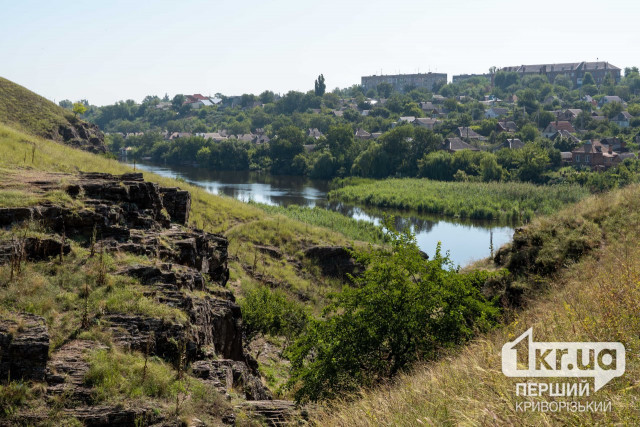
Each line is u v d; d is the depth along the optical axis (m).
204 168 135.88
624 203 18.69
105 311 11.23
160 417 8.77
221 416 9.56
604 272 11.17
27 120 64.06
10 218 13.34
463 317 12.29
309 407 10.91
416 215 72.12
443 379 7.13
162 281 13.34
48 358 9.34
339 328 12.41
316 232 43.84
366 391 10.17
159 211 19.69
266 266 35.91
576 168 104.81
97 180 18.45
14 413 8.07
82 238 14.40
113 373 9.37
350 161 119.94
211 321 14.33
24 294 10.82
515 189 79.12
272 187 100.50
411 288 12.33
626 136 139.88
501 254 20.12
